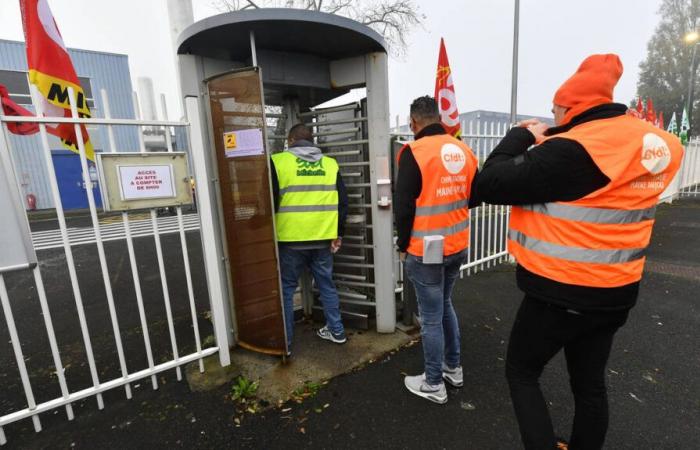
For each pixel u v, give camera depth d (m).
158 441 2.05
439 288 2.12
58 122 1.94
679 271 4.73
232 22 2.29
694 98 29.20
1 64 12.36
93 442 2.06
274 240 2.54
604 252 1.29
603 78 1.32
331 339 3.07
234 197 2.66
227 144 2.57
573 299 1.33
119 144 13.71
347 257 3.27
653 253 5.62
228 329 2.98
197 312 3.91
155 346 3.16
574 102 1.38
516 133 1.55
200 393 2.46
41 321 3.83
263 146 2.41
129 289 4.84
